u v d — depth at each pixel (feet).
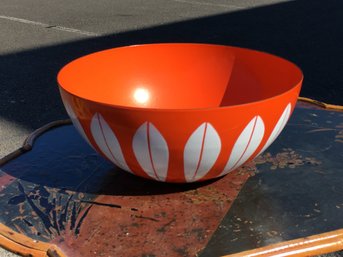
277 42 12.91
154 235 3.12
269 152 4.15
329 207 3.38
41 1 19.16
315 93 9.20
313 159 4.01
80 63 3.95
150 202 3.48
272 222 3.22
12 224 3.26
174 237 3.10
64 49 12.33
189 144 2.98
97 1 19.17
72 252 2.98
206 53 4.48
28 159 4.16
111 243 3.06
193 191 3.60
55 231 3.18
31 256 2.99
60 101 8.93
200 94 4.52
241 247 2.99
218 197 3.51
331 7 17.83
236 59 4.39
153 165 3.16
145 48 4.38
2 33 14.03
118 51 4.26
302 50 12.16
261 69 4.18
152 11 17.15
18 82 9.95
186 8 17.70
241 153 3.17
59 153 4.26
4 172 3.94
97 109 3.01
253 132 3.08
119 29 14.44
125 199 3.53
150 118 2.88
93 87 4.09
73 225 3.24
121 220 3.28
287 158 4.04
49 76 10.30
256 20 15.65
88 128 3.20
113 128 3.03
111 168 3.97
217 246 3.00
